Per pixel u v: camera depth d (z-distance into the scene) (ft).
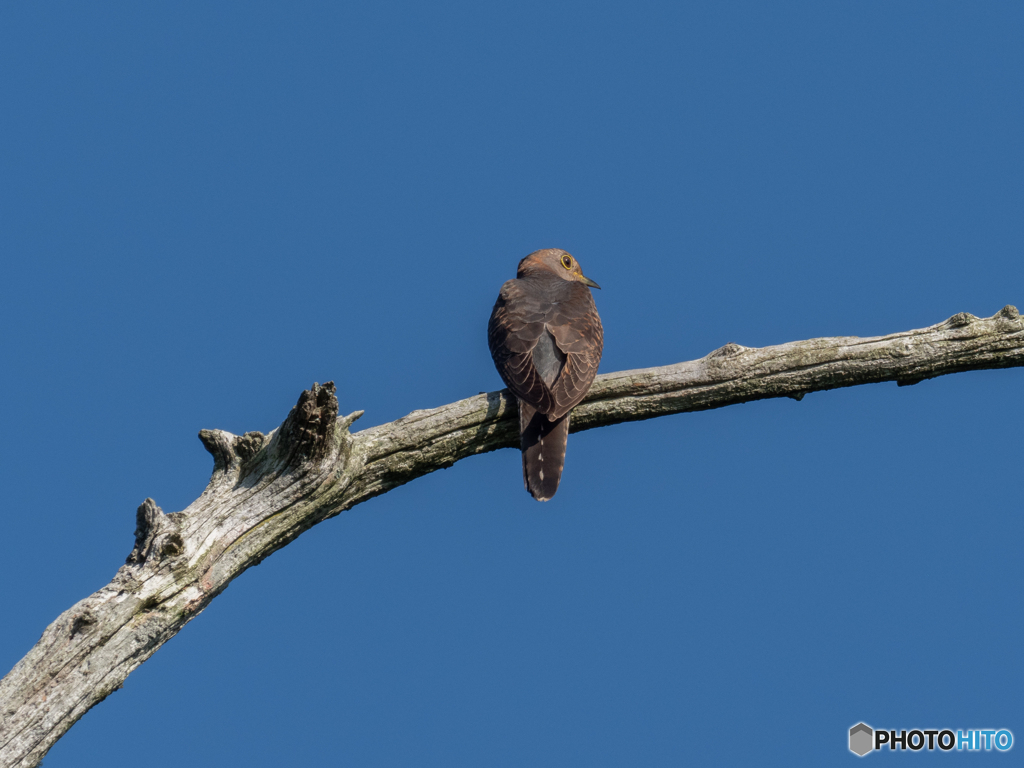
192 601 31.83
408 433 36.96
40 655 29.30
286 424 33.47
